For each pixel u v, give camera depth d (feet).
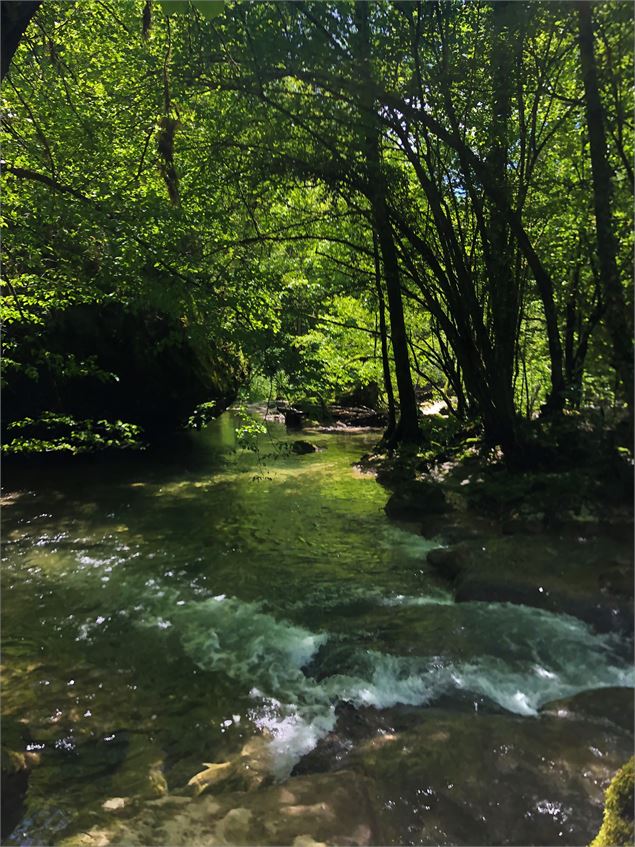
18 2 5.08
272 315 19.16
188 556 22.62
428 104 23.31
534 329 37.91
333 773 9.48
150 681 13.53
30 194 19.56
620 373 19.12
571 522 21.21
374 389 75.20
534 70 23.57
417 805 8.51
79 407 37.47
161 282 18.08
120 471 38.75
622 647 13.97
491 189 24.16
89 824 8.77
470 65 22.18
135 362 38.47
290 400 18.97
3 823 8.79
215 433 57.57
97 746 11.01
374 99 21.89
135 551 23.25
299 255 38.93
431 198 26.25
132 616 17.28
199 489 34.01
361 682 13.04
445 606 16.72
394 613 16.65
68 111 21.79
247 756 10.58
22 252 21.83
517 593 16.61
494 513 25.08
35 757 10.63
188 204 23.47
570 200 25.23
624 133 19.47
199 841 8.25
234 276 18.38
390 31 22.04
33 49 21.86
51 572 20.93
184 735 11.37
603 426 23.99
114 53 27.12
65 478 36.37
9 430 35.35
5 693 12.94
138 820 8.84
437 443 41.42
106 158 22.09
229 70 21.36
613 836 4.86
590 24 17.24
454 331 30.22
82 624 16.72
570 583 16.39
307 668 14.03
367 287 42.73
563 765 9.18
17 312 22.08
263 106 22.74
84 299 23.04
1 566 21.50
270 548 23.45
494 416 30.04
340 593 18.70
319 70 20.25
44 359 25.14
